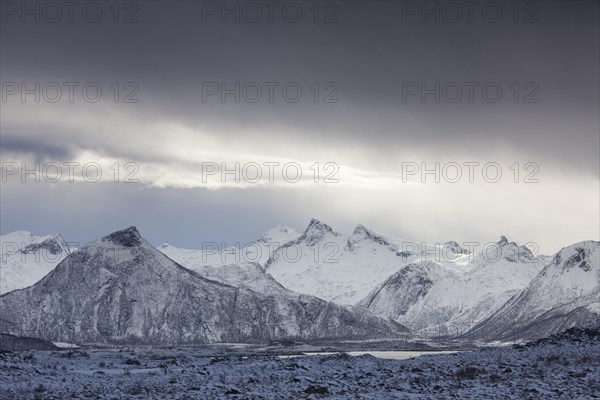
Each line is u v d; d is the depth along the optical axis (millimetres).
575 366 95875
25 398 79750
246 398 76188
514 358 110688
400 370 103438
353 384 88312
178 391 84062
